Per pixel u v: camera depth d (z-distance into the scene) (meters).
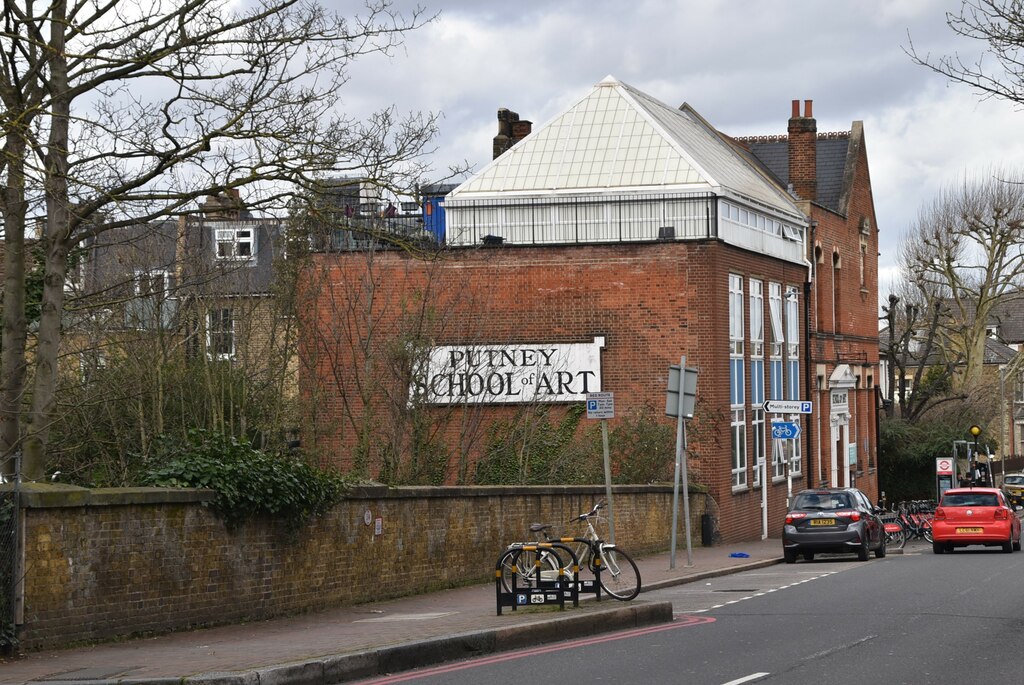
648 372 34.47
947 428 60.94
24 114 15.16
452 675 12.10
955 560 28.59
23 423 23.88
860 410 53.62
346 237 35.22
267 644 13.34
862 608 17.81
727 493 34.81
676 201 35.09
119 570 13.66
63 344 29.25
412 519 19.64
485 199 36.06
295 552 16.62
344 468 34.50
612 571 17.78
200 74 16.42
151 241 33.38
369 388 31.45
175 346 32.72
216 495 15.05
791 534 29.00
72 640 13.00
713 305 34.31
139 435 31.14
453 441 34.44
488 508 22.02
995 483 74.12
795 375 43.25
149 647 13.14
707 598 20.25
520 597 16.39
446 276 35.47
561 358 34.78
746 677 11.48
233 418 32.25
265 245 42.72
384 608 17.75
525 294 35.16
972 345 66.38
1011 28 14.91
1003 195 64.62
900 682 11.16
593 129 38.31
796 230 43.88
